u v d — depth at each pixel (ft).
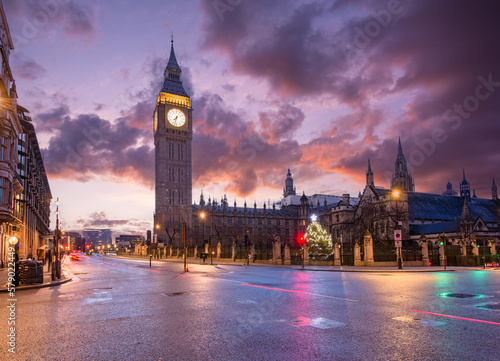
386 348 24.95
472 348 24.85
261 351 24.61
